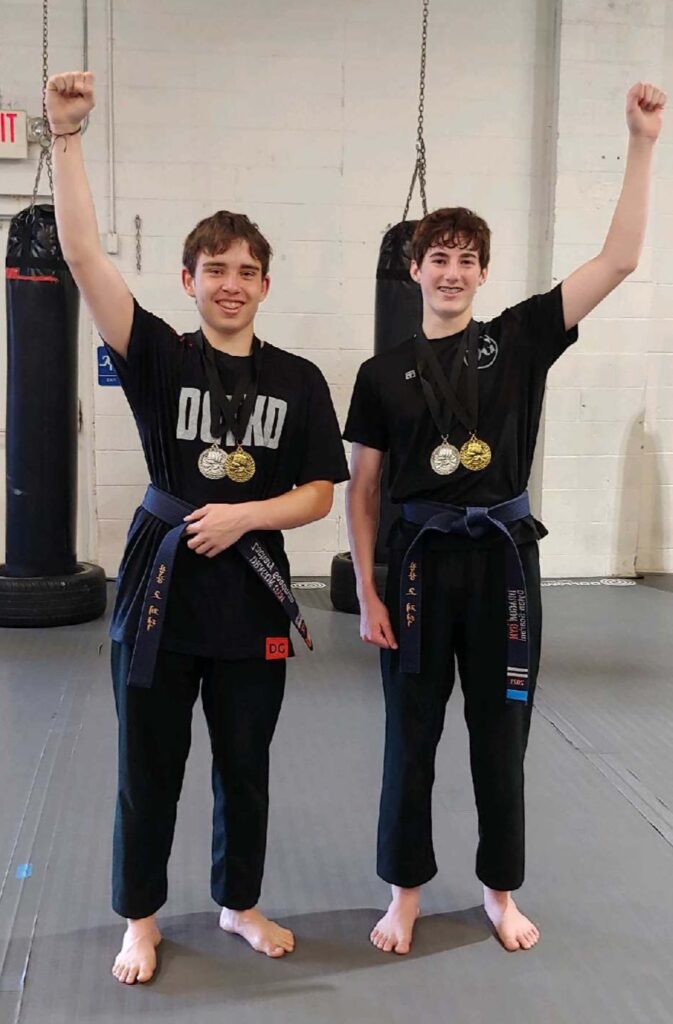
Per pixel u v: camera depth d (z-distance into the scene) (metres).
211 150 4.54
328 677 3.24
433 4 4.55
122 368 1.51
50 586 3.81
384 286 3.94
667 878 1.95
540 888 1.90
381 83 4.57
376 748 2.62
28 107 4.40
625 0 4.50
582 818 2.22
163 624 1.50
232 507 1.48
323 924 1.76
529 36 4.61
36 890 1.85
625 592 4.61
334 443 1.61
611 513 4.93
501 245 4.76
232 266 1.49
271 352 1.58
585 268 1.57
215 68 4.48
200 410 1.50
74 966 1.61
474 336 1.59
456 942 1.71
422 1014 1.50
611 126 4.59
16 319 3.79
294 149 4.57
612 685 3.20
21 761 2.48
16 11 4.33
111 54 4.41
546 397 4.79
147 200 4.52
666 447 5.09
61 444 3.90
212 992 1.55
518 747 1.63
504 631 1.57
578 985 1.58
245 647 1.52
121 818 1.56
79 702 2.95
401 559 1.62
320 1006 1.52
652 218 4.82
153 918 1.66
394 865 1.66
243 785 1.58
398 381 1.61
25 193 4.45
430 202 4.69
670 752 2.62
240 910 1.66
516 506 1.59
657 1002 1.54
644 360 4.80
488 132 4.66
